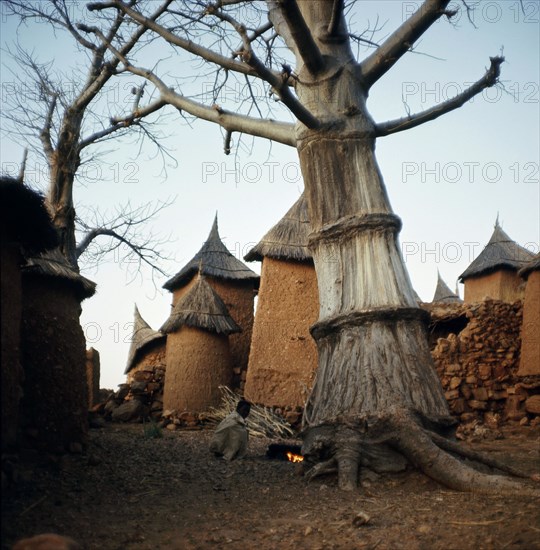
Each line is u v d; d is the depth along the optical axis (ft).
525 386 54.24
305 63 35.78
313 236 35.50
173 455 36.81
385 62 36.47
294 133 37.63
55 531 20.98
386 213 34.71
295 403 56.24
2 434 22.68
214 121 40.42
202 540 21.18
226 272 67.26
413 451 29.14
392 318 32.73
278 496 27.48
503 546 20.11
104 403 59.77
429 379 31.96
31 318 30.30
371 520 23.32
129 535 21.17
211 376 57.62
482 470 29.89
